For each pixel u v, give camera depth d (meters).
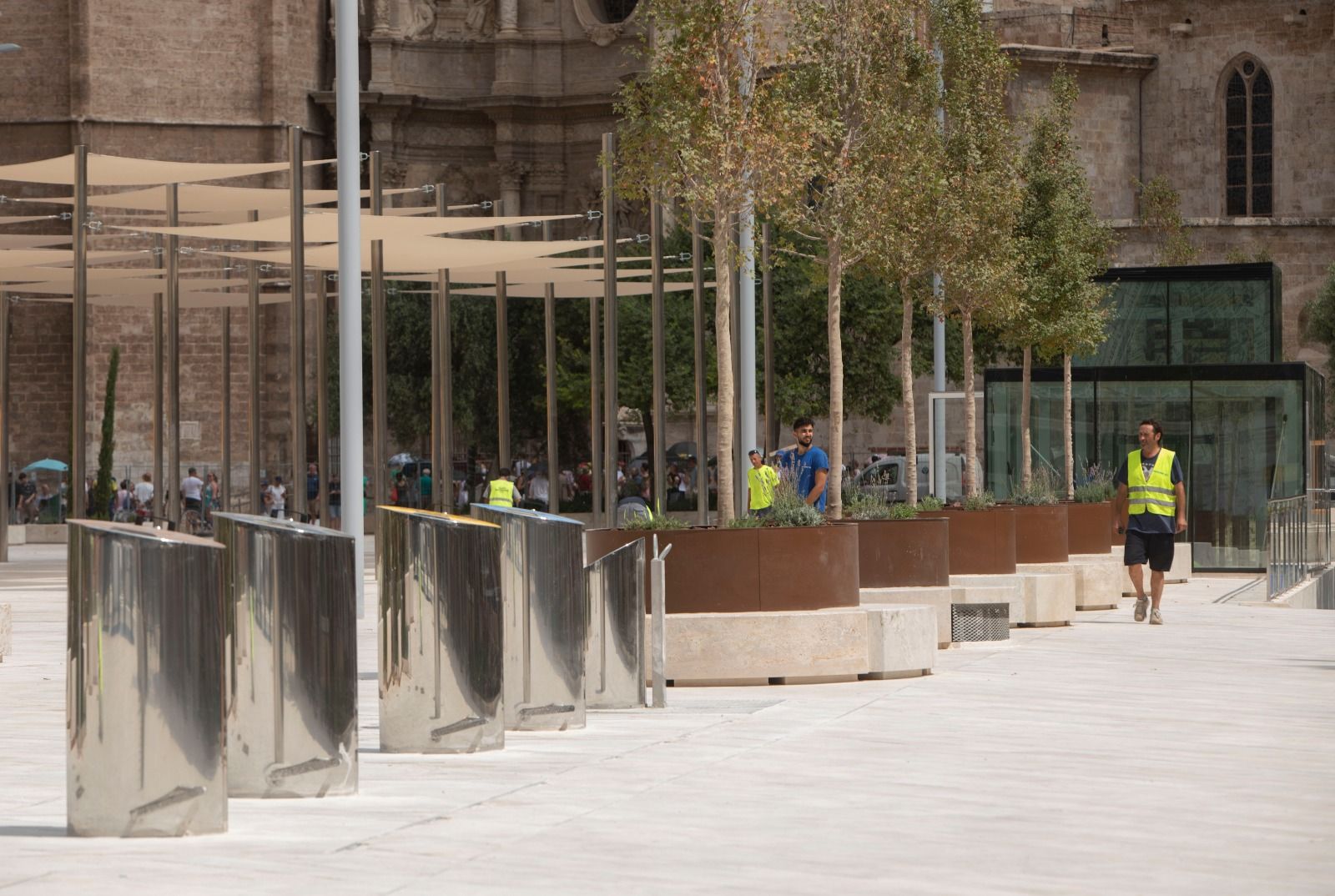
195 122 83.88
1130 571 28.84
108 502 77.94
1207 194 85.94
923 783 12.61
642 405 78.00
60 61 82.88
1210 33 85.44
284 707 11.89
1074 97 43.19
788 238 66.75
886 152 29.72
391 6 90.38
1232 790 12.37
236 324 85.12
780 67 25.52
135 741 10.40
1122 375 45.81
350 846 10.09
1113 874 9.41
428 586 14.01
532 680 15.57
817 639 19.98
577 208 91.44
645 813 11.30
